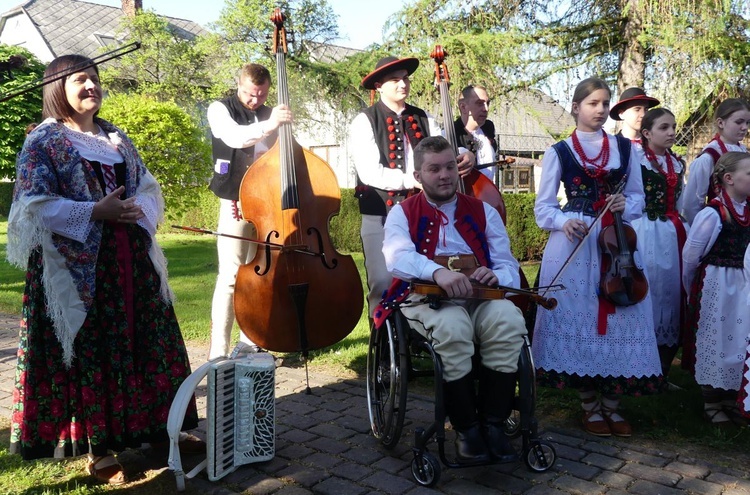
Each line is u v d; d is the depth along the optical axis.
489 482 2.94
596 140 3.60
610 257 3.40
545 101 10.73
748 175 3.47
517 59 9.74
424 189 3.17
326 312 4.07
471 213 3.21
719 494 2.81
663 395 4.08
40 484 3.01
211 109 4.52
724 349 3.52
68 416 2.84
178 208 15.44
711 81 8.84
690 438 3.44
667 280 4.07
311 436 3.51
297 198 4.05
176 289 8.16
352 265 4.16
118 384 2.88
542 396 4.06
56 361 2.81
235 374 3.06
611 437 3.45
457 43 9.93
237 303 3.99
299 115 13.60
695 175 4.07
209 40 19.98
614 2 9.84
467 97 4.88
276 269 4.00
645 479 2.96
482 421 2.91
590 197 3.54
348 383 4.42
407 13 10.32
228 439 3.03
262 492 2.89
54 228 2.72
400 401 2.99
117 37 23.19
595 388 3.56
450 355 2.82
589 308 3.46
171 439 2.82
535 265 10.90
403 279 3.06
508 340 2.83
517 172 16.77
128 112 14.05
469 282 2.85
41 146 2.79
